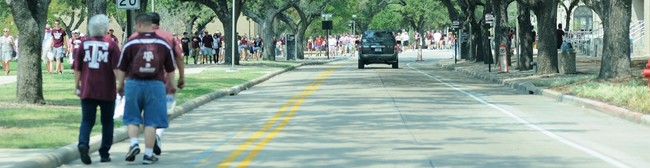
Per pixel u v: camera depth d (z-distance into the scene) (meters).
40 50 29.97
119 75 17.45
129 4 32.34
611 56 40.06
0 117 24.81
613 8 39.94
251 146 20.47
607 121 26.95
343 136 22.61
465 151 19.38
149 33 17.39
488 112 30.03
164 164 17.50
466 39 87.50
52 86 39.53
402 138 22.06
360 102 34.53
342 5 117.06
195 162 17.75
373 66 78.62
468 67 67.44
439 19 156.50
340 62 93.12
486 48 69.56
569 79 42.22
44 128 22.22
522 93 40.34
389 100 35.56
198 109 31.75
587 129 24.50
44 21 30.33
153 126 17.38
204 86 41.81
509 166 17.00
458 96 38.19
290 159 18.14
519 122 26.48
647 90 31.47
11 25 97.38
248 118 28.00
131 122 17.47
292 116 28.62
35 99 29.77
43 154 17.22
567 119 27.56
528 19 56.62
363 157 18.38
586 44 86.69
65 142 19.38
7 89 37.31
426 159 18.02
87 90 17.48
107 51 17.53
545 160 17.89
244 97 38.25
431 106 32.50
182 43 76.25
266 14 89.75
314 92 41.09
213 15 97.62
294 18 128.62
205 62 79.81
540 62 50.84
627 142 21.33
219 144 20.91
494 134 23.08
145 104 17.39
